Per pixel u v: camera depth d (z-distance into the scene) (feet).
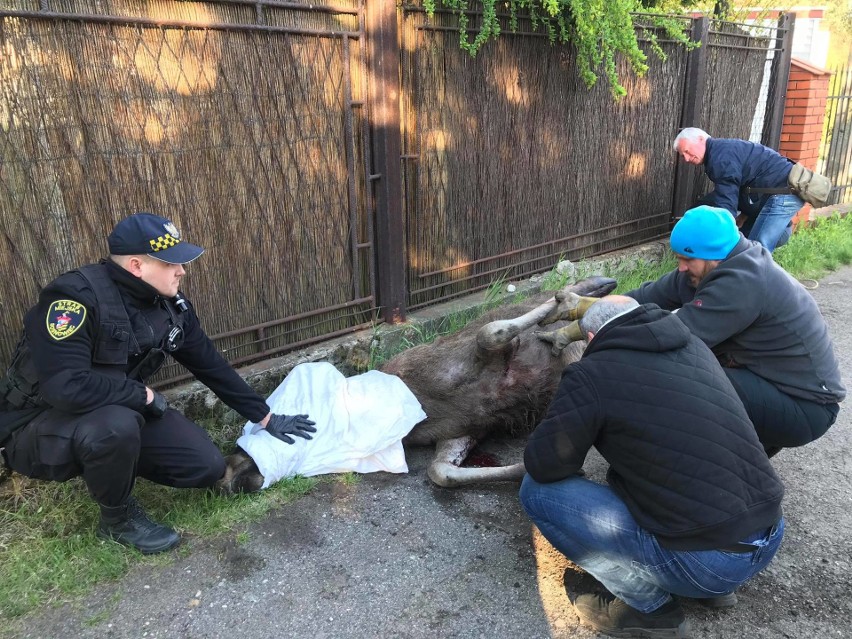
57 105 9.31
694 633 7.79
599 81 18.47
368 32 12.77
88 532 9.06
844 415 13.23
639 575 7.14
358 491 10.58
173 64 10.31
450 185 15.34
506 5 15.42
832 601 8.36
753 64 24.14
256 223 11.95
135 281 8.38
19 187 9.19
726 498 6.43
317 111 12.35
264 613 8.09
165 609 8.11
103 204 9.99
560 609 8.22
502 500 10.46
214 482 9.61
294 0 11.60
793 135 26.11
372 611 8.15
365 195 13.60
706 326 8.77
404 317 14.69
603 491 7.35
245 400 10.14
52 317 7.88
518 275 17.81
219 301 11.76
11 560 8.59
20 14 8.71
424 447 12.01
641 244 22.02
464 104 15.12
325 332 13.61
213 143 11.05
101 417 8.05
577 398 6.90
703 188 23.67
